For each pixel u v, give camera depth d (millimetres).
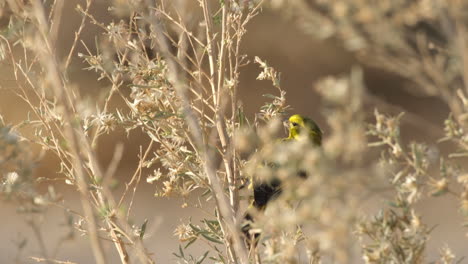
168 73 8672
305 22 5973
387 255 6297
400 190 6238
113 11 8961
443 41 5992
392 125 6195
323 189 4992
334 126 4824
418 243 6363
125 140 34031
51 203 6570
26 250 24797
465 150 6340
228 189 9477
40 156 6699
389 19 5785
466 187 6238
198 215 28234
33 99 17062
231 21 9414
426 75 5941
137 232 8680
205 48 9266
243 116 9289
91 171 9023
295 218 5453
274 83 9703
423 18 5859
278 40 35094
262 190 9602
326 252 5852
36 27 7598
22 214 6559
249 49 36094
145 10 9023
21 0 7809
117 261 21438
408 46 5910
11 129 6801
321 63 36406
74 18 26500
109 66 8961
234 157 8984
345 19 5793
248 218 8789
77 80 25766
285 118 14336
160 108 9109
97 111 8883
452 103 5902
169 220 28188
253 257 7742
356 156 4895
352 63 36625
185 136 9102
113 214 8195
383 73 36781
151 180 9188
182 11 9055
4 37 8070
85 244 25016
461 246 23656
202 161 8781
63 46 24516
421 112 36531
